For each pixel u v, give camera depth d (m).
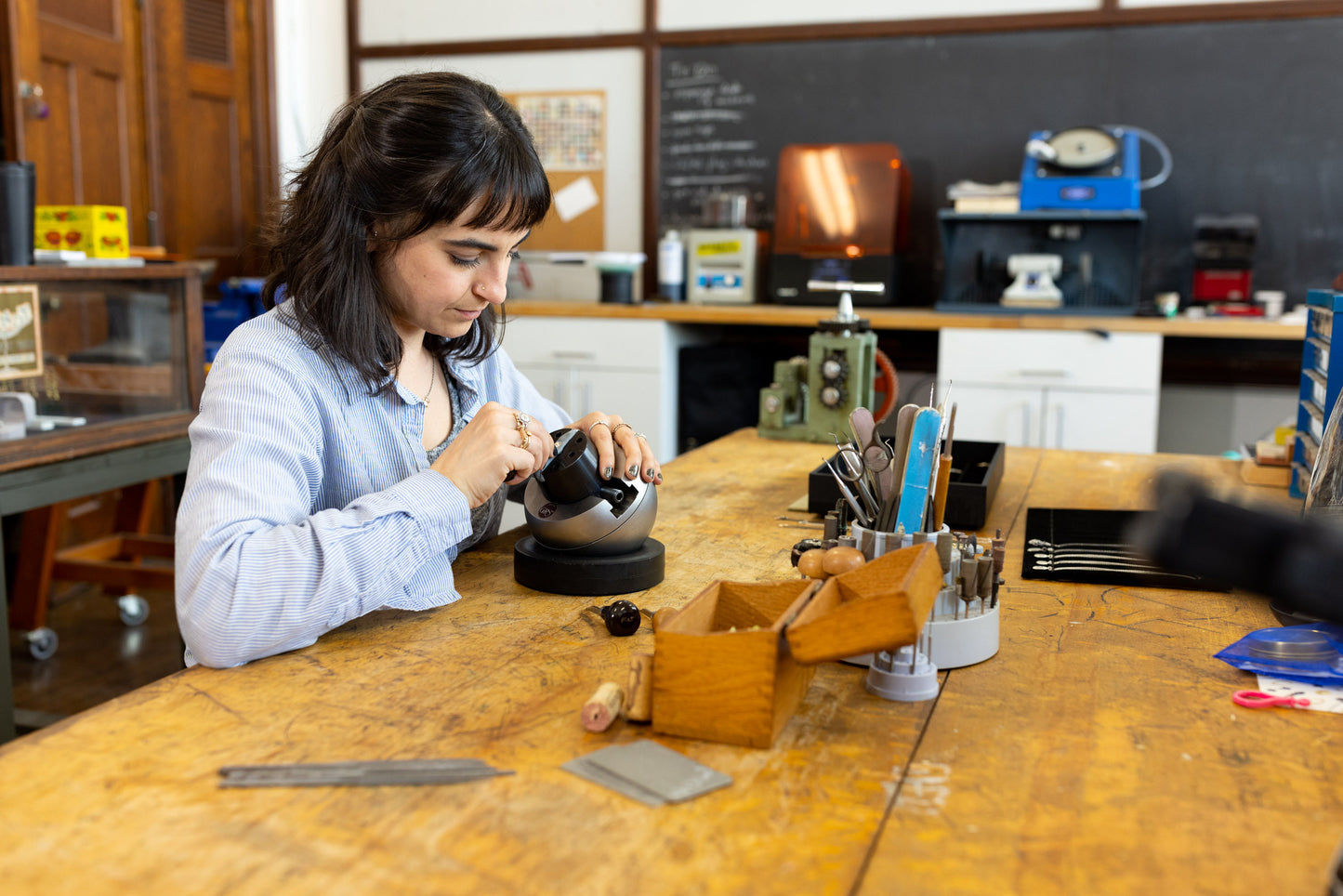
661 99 4.27
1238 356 3.72
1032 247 3.56
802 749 0.76
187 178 4.07
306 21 4.59
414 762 0.72
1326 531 0.47
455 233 1.05
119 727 0.78
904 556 0.86
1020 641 1.00
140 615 3.23
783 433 2.12
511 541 1.33
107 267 2.20
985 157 3.93
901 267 3.99
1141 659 0.95
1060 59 3.80
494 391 1.46
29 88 3.29
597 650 0.95
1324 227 3.62
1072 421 3.39
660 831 0.64
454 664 0.92
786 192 3.82
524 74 4.43
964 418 3.49
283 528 0.96
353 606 0.96
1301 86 3.59
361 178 1.04
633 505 1.13
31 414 2.06
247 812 0.66
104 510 3.70
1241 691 0.88
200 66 4.10
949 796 0.69
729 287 3.95
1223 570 0.49
